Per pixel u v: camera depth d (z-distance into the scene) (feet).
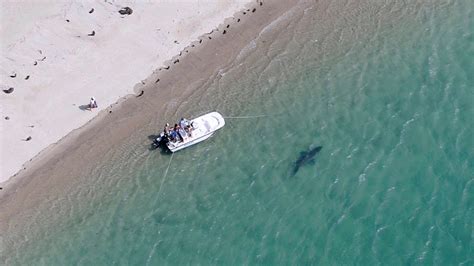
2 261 150.82
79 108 177.06
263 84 176.76
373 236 140.77
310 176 153.89
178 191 157.58
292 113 168.45
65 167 167.02
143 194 158.40
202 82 180.24
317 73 176.45
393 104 165.37
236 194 154.20
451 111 161.17
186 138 164.35
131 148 168.25
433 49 176.35
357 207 146.20
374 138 158.81
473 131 156.25
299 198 150.30
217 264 142.41
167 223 151.84
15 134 172.96
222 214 151.02
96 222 154.92
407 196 146.41
